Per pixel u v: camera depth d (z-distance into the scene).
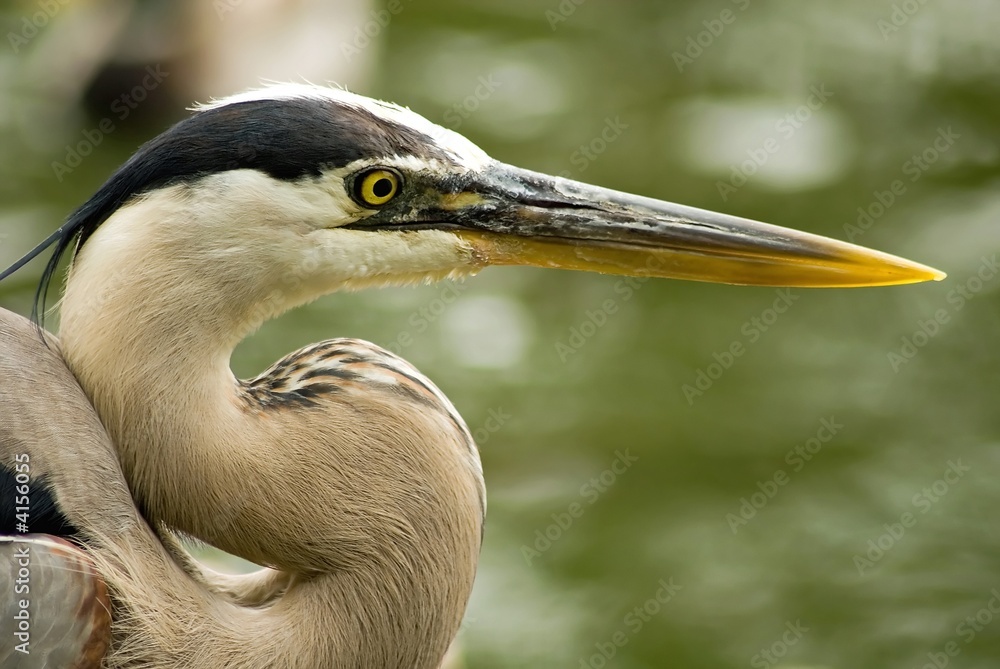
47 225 13.61
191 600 5.10
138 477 5.08
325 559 5.14
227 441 5.04
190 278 4.98
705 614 10.17
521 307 13.66
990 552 10.70
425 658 5.29
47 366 5.04
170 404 4.98
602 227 5.80
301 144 5.14
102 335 4.98
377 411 5.22
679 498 11.30
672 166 15.51
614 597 10.29
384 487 5.16
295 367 5.43
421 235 5.53
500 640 9.78
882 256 5.91
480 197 5.63
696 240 5.86
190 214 4.96
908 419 12.21
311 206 5.19
